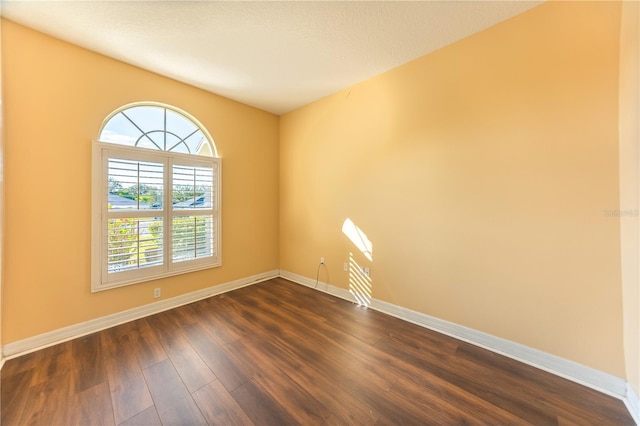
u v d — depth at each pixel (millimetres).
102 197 2365
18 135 1962
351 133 3062
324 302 3035
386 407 1487
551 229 1798
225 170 3367
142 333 2291
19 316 1987
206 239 3166
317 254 3521
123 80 2502
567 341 1750
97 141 2334
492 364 1867
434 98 2348
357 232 3039
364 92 2908
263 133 3830
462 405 1500
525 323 1914
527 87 1864
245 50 2330
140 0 1738
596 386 1635
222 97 3318
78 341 2152
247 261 3662
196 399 1536
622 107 1521
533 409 1469
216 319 2570
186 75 2775
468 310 2191
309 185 3602
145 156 2627
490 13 1873
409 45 2254
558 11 1733
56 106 2139
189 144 3068
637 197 1402
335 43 2230
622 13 1521
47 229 2107
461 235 2217
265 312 2738
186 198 2963
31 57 2016
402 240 2621
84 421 1380
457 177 2225
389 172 2709
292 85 3023
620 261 1565
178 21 1950
